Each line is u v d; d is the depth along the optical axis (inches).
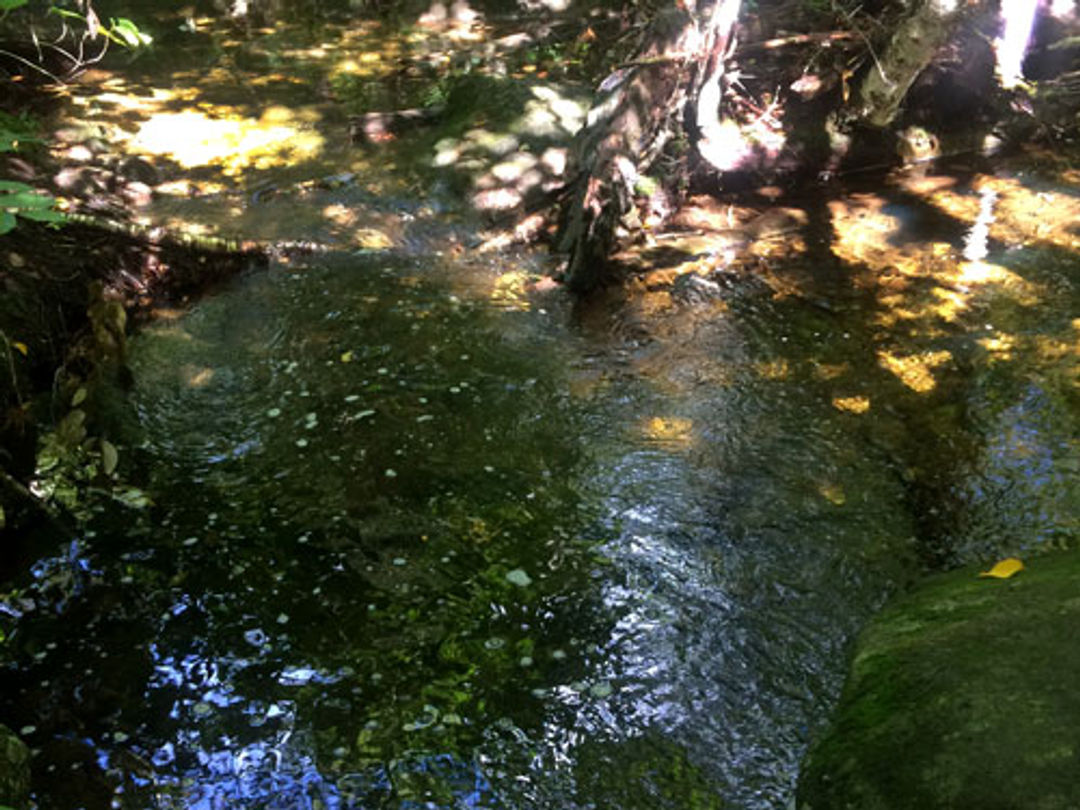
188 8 349.1
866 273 196.5
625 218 208.8
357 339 173.9
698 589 124.6
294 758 104.3
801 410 157.0
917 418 154.6
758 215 221.5
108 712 109.3
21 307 160.2
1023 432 150.6
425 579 126.5
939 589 113.0
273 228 205.3
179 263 185.9
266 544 131.8
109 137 239.1
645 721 108.2
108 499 138.7
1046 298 185.6
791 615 120.7
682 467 145.1
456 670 114.2
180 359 167.5
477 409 157.2
